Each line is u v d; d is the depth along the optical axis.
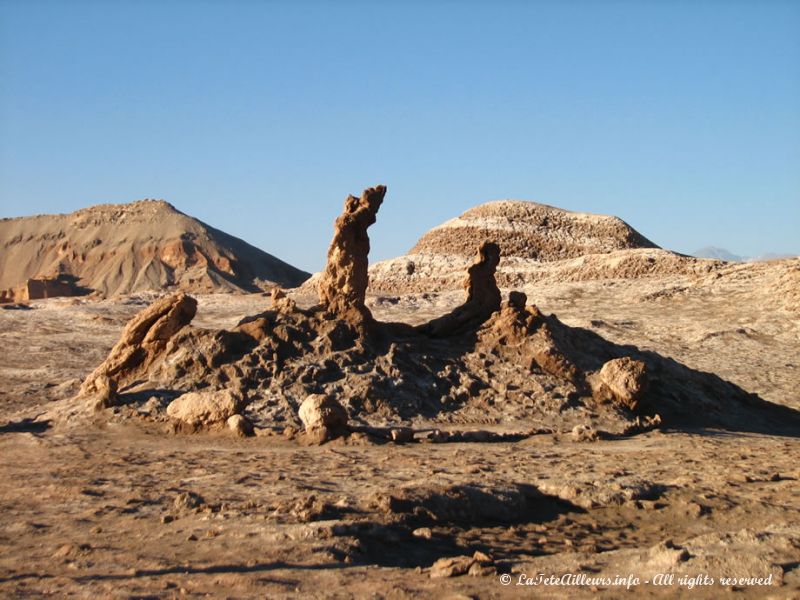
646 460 19.50
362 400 25.25
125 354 27.89
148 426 23.86
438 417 25.31
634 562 10.56
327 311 28.70
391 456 19.73
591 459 19.58
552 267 85.00
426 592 9.63
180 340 27.52
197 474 17.45
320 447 21.39
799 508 14.87
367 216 29.02
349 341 27.84
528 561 11.04
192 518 13.37
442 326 30.16
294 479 16.58
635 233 104.31
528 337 28.98
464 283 31.27
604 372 27.67
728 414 30.73
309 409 22.61
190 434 23.33
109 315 66.31
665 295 66.25
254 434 22.89
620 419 26.11
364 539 11.98
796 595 9.08
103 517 13.77
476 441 23.14
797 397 40.03
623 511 14.79
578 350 30.11
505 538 12.92
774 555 10.34
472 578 10.19
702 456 20.17
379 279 93.56
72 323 61.91
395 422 24.66
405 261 95.81
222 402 23.64
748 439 24.69
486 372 27.59
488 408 26.11
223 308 71.75
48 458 20.00
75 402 26.72
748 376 44.50
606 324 56.53
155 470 18.08
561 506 15.07
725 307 61.44
